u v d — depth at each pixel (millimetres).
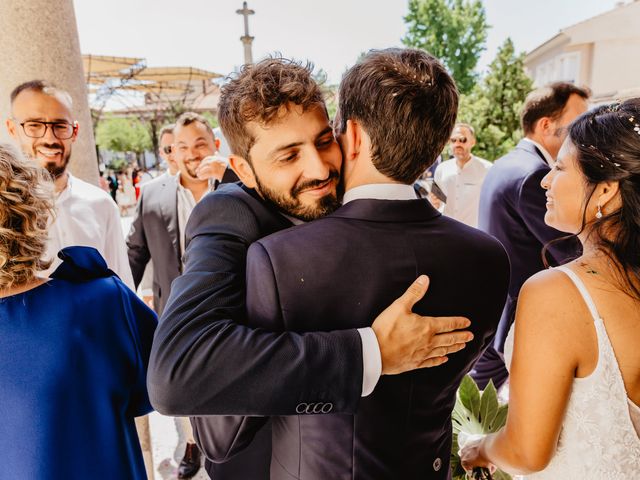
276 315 802
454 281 896
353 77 891
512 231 2508
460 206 4934
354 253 826
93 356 1140
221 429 952
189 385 733
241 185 1055
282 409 754
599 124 1028
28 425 1060
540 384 963
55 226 2021
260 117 858
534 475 1106
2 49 2084
